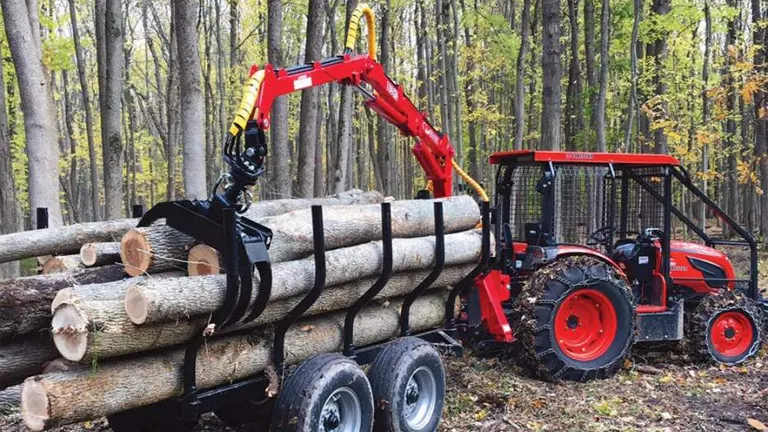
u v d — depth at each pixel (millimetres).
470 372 5859
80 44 16625
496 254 5738
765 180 15625
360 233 4340
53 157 6656
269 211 5340
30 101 6504
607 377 5926
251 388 3832
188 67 6531
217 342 3637
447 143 6070
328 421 3832
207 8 23250
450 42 14625
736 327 6590
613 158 6176
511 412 4953
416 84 21453
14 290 3207
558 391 5531
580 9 20000
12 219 11414
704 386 5738
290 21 18859
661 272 6562
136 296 3000
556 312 5766
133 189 24297
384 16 15453
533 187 6551
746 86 12109
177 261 3629
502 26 16109
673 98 14859
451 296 5297
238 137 3768
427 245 4699
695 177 15711
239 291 3400
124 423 3924
